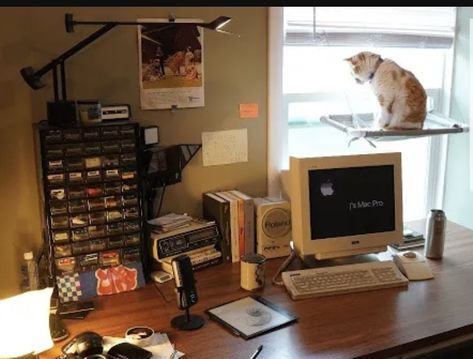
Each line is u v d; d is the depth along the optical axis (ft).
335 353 4.42
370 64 7.34
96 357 4.23
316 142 8.32
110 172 5.51
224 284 5.81
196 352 4.44
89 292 5.49
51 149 5.24
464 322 4.94
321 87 8.09
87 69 5.98
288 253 6.58
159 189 6.55
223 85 6.78
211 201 6.53
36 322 4.31
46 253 5.76
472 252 6.70
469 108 8.80
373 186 6.28
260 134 7.18
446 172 9.21
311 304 5.31
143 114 6.36
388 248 6.77
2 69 5.59
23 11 5.59
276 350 4.46
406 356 6.16
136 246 5.75
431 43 8.55
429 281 5.84
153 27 6.20
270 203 6.49
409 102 7.16
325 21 7.57
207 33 6.55
